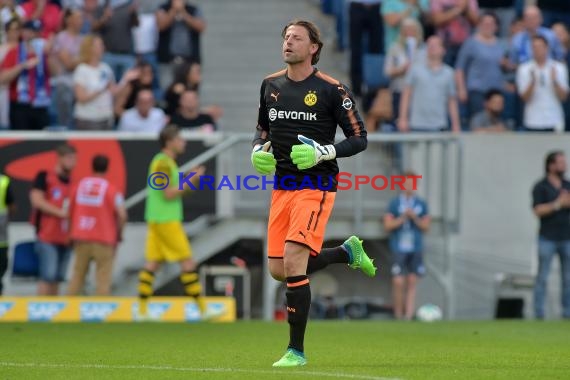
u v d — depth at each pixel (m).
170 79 59.31
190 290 46.09
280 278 24.97
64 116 55.75
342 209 53.44
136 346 31.97
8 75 54.16
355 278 55.75
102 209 48.06
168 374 22.66
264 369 23.55
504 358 27.81
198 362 25.84
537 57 57.41
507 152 56.19
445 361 26.62
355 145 24.12
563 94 57.75
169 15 58.72
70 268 51.28
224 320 46.91
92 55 53.94
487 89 58.44
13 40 54.62
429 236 54.22
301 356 24.36
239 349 30.72
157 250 46.03
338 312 53.59
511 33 62.69
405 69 57.38
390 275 55.75
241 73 63.00
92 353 29.09
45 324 43.66
